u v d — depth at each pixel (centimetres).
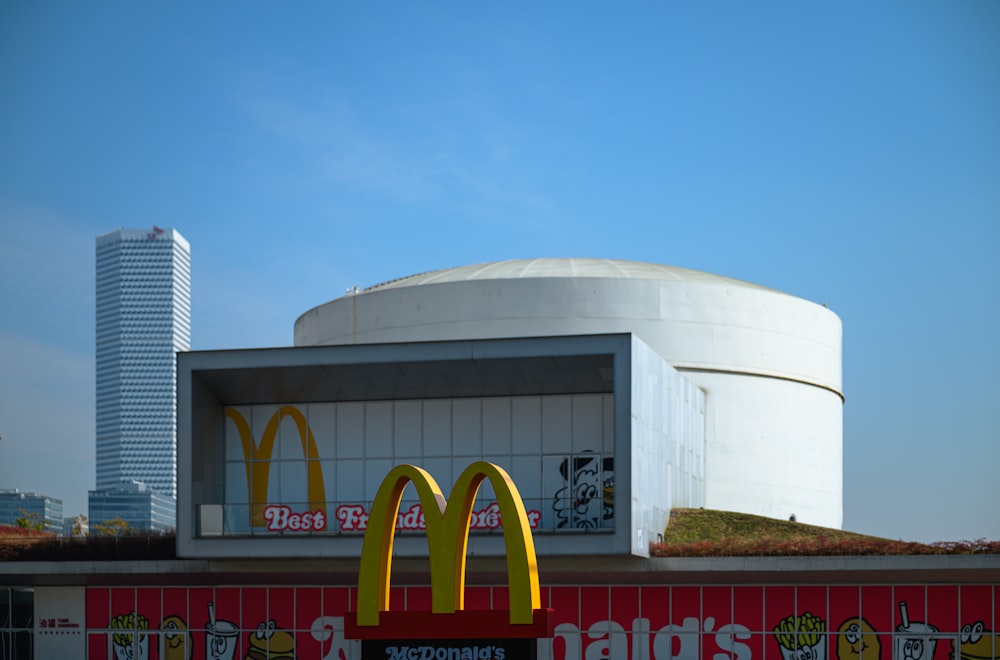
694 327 6016
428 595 4909
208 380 4916
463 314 5966
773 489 6194
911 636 4578
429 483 3384
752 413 6141
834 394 6744
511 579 3212
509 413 4966
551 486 4894
